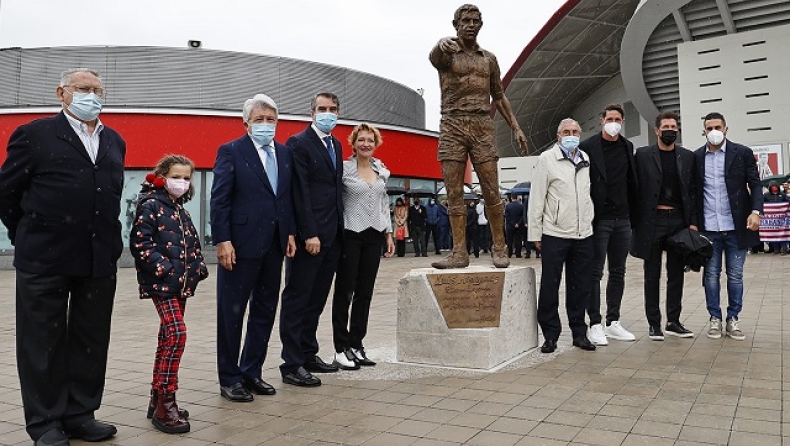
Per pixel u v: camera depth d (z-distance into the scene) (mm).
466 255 5805
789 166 22109
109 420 3979
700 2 22672
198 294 11148
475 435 3512
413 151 23062
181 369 5359
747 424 3592
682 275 6359
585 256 5879
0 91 20922
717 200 6199
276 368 5406
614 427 3594
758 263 13977
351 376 5023
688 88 23953
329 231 4953
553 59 34719
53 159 3512
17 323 3564
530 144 47781
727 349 5688
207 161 18891
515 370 5086
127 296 11086
